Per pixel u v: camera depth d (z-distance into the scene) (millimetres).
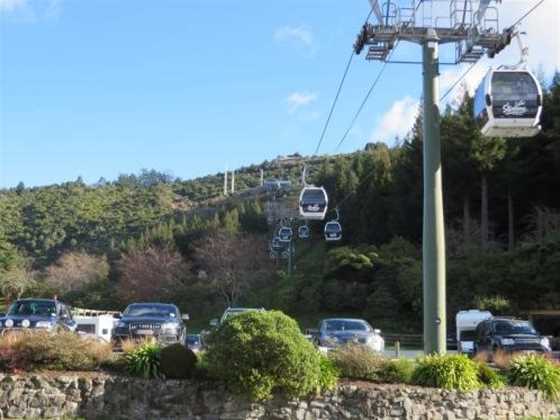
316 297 67125
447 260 58500
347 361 16500
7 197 137250
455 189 63750
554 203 62906
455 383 16438
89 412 14977
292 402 15305
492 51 20219
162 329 20703
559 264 50938
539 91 17844
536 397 17266
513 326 26328
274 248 76000
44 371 15320
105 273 90188
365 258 66250
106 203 140750
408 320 59188
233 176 158625
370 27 20469
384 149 96000
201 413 15133
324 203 34062
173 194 158250
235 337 14891
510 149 61688
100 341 16719
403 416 15695
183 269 83250
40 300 22906
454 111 70312
